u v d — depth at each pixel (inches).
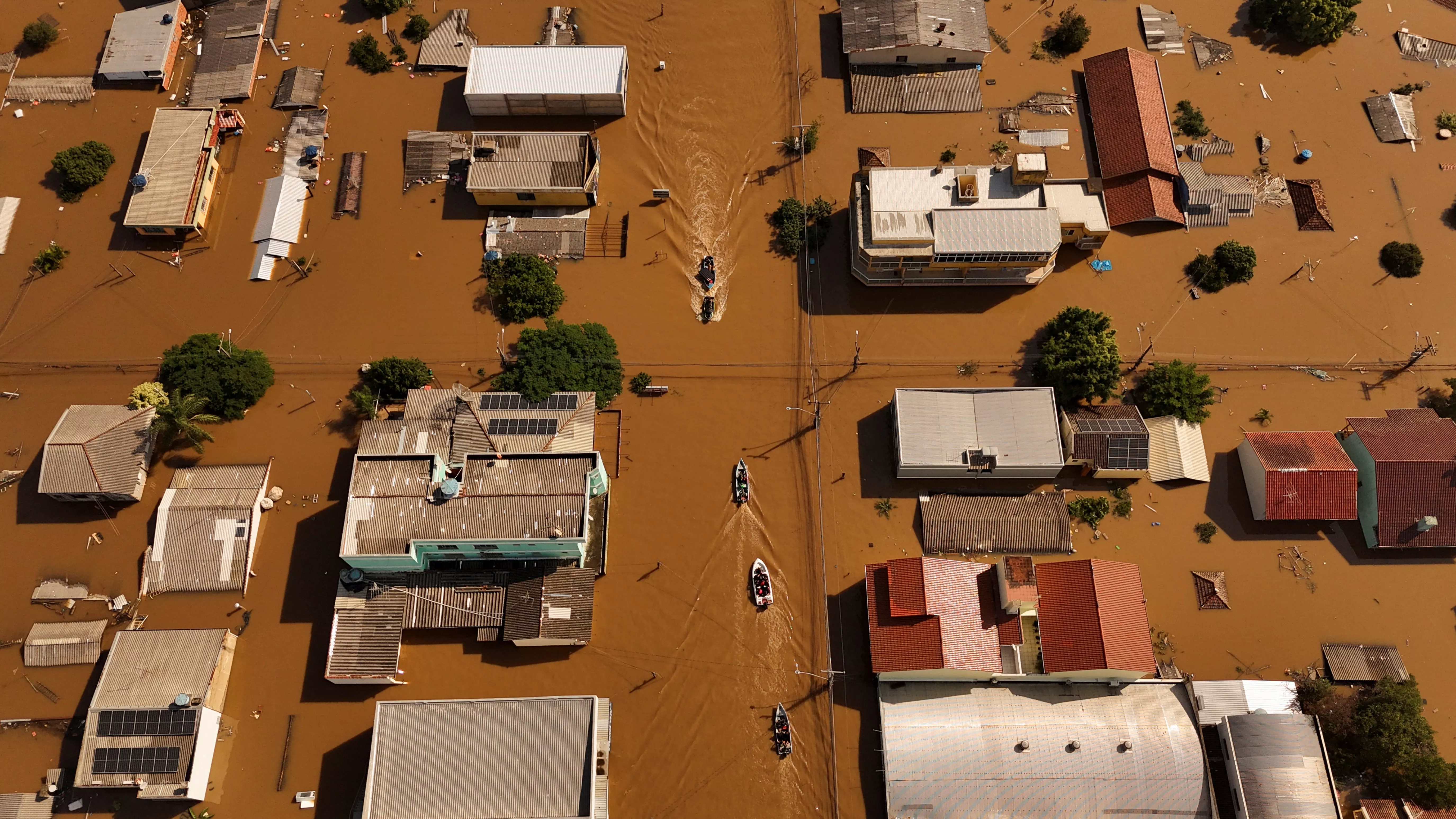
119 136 3821.4
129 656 2807.6
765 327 3506.4
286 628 2997.0
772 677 2979.8
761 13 4109.3
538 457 2908.5
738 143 3843.5
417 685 2940.5
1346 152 3846.0
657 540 3164.4
